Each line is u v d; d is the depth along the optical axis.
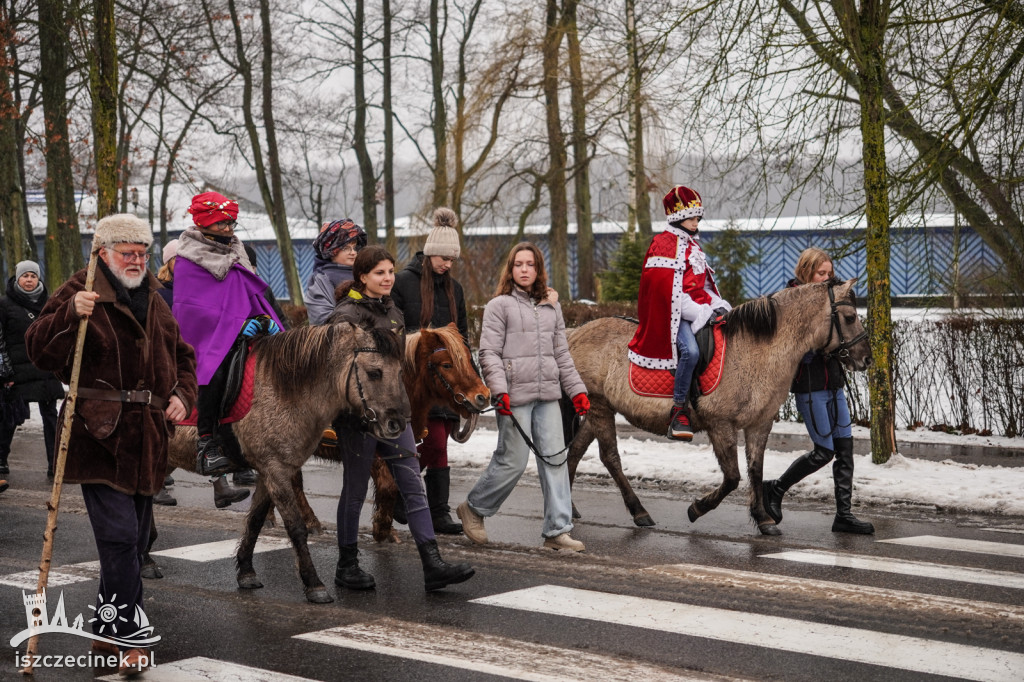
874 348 10.66
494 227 26.83
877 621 5.70
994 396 12.37
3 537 8.27
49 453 11.40
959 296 12.80
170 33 27.66
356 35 32.81
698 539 7.88
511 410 7.40
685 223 8.35
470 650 5.25
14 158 22.36
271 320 6.76
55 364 4.86
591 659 5.09
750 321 8.02
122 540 4.88
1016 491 9.11
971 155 11.23
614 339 8.69
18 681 4.88
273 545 7.89
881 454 10.63
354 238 7.75
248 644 5.41
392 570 7.02
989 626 5.59
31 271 10.96
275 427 6.17
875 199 10.64
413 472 6.49
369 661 5.09
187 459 6.79
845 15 10.62
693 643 5.34
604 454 8.62
